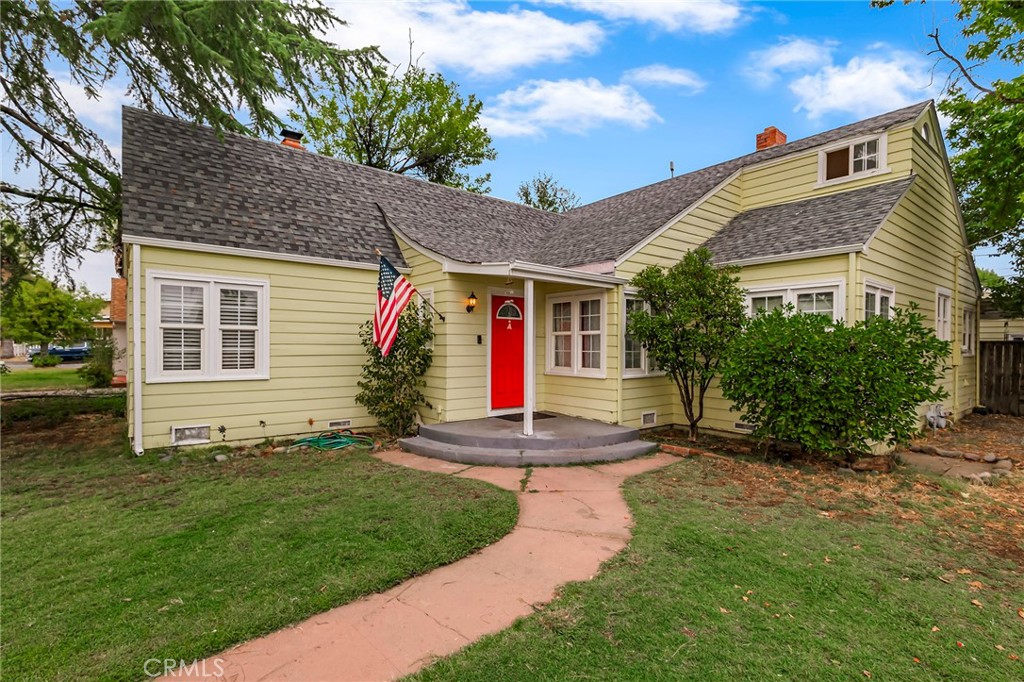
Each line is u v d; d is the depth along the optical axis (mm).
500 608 3156
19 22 7754
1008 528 4531
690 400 8438
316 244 8891
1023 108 8539
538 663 2584
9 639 2752
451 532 4340
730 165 11891
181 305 7531
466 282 9000
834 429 6484
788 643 2768
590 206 14367
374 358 8680
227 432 7910
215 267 7777
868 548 4070
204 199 8273
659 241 9438
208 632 2832
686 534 4336
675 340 7895
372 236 9859
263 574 3541
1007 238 14281
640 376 9234
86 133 10188
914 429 6480
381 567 3660
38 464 6793
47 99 9312
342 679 2469
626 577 3543
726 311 7781
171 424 7465
